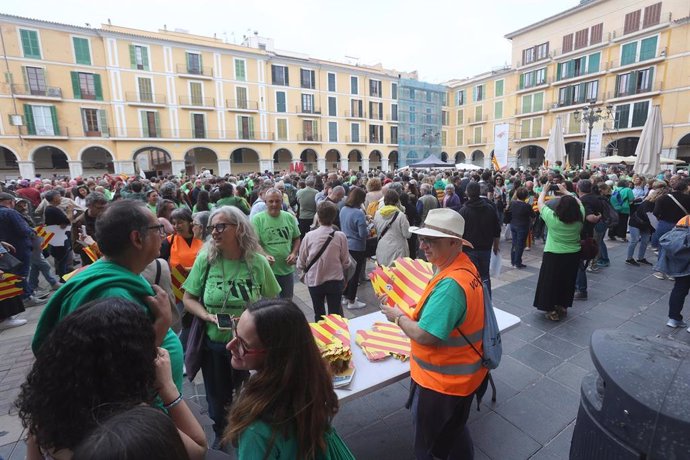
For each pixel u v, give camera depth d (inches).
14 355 145.9
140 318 39.6
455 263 69.3
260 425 40.2
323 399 43.9
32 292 212.5
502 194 357.1
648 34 1031.0
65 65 962.1
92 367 35.1
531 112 1374.3
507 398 111.4
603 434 44.1
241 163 1315.2
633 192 349.4
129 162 1054.4
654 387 40.0
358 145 1496.1
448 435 70.6
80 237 141.7
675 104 990.4
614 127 1117.7
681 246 143.8
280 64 1283.2
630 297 189.0
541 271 164.2
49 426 35.2
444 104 1748.3
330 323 95.7
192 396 116.8
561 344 143.0
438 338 63.1
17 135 921.5
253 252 89.7
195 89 1128.8
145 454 25.8
